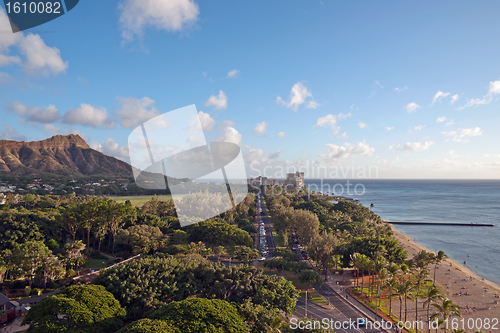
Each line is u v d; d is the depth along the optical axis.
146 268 51.16
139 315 43.22
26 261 61.81
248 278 50.78
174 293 47.75
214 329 33.28
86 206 88.56
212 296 49.28
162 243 87.81
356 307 65.31
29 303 54.19
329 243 85.81
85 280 66.19
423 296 75.62
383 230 142.62
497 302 76.00
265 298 48.31
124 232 87.69
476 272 106.75
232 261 93.75
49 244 83.88
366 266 72.81
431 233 178.38
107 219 92.50
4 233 78.75
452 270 104.69
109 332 35.94
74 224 90.12
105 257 87.44
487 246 146.62
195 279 51.94
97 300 39.31
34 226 84.44
